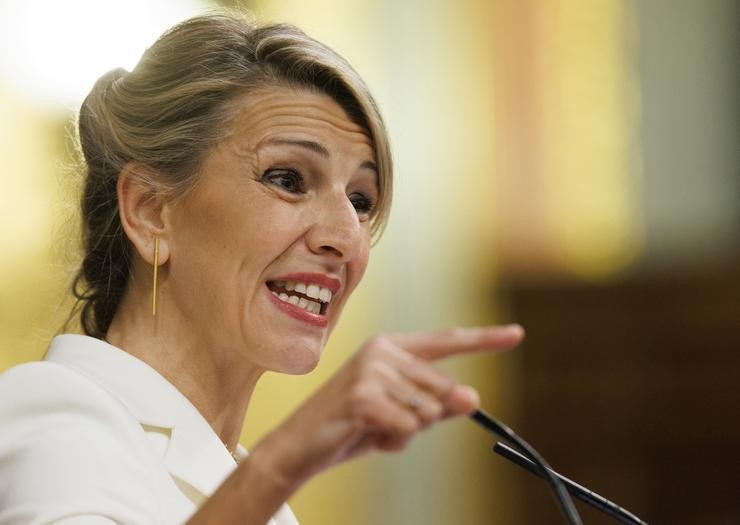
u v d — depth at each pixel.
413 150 17.20
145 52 5.84
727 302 17.19
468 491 16.59
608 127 17.47
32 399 4.79
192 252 5.57
